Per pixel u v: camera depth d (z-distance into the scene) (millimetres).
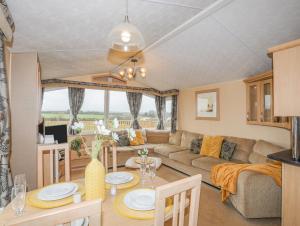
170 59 4070
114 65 5031
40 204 1271
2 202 1972
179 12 2404
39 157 1849
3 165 2004
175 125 5848
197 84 5043
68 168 1975
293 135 1867
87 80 5570
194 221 1088
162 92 6434
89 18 2248
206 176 3680
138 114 6363
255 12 2244
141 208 1204
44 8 1918
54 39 2689
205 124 4965
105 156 2182
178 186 975
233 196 2703
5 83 1993
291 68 1856
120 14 2275
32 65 2877
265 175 2445
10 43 2520
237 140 3920
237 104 4141
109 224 1069
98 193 1302
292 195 1802
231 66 3623
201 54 3508
